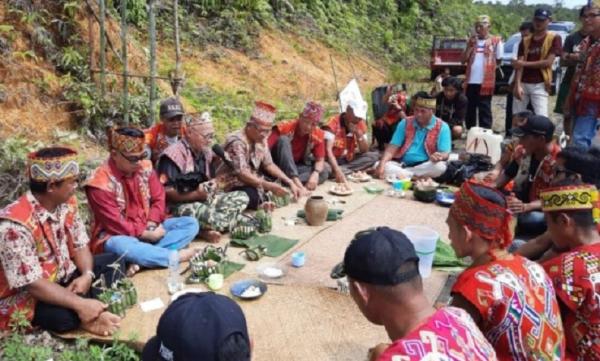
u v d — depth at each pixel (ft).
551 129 13.35
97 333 10.00
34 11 19.24
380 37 48.91
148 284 11.75
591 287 7.07
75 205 10.89
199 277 11.84
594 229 7.61
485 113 27.37
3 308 9.89
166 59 26.14
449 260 12.77
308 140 18.57
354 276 5.34
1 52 17.75
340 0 47.73
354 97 20.79
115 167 12.45
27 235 9.63
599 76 17.57
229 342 4.39
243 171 15.79
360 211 16.49
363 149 21.53
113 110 18.97
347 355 9.50
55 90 18.40
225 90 26.99
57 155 9.79
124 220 12.48
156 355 4.55
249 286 11.37
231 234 14.19
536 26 23.54
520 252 11.25
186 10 30.58
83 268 10.93
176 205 14.58
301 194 17.49
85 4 20.49
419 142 20.38
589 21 17.57
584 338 7.18
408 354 4.69
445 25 57.93
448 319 5.01
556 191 7.62
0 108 16.84
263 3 35.58
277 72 31.53
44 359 9.31
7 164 14.94
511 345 6.18
